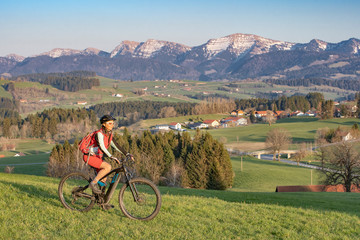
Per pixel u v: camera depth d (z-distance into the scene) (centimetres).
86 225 756
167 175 8344
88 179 848
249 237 780
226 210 1039
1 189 1009
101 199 828
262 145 15412
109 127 796
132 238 709
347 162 5438
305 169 10756
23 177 2591
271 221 936
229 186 8462
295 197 2389
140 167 8075
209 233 775
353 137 14225
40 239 666
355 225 983
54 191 1048
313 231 870
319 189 5534
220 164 8312
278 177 9538
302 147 12725
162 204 994
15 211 815
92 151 810
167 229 771
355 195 2855
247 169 10488
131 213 867
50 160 8725
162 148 9375
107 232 725
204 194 2417
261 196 2355
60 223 765
